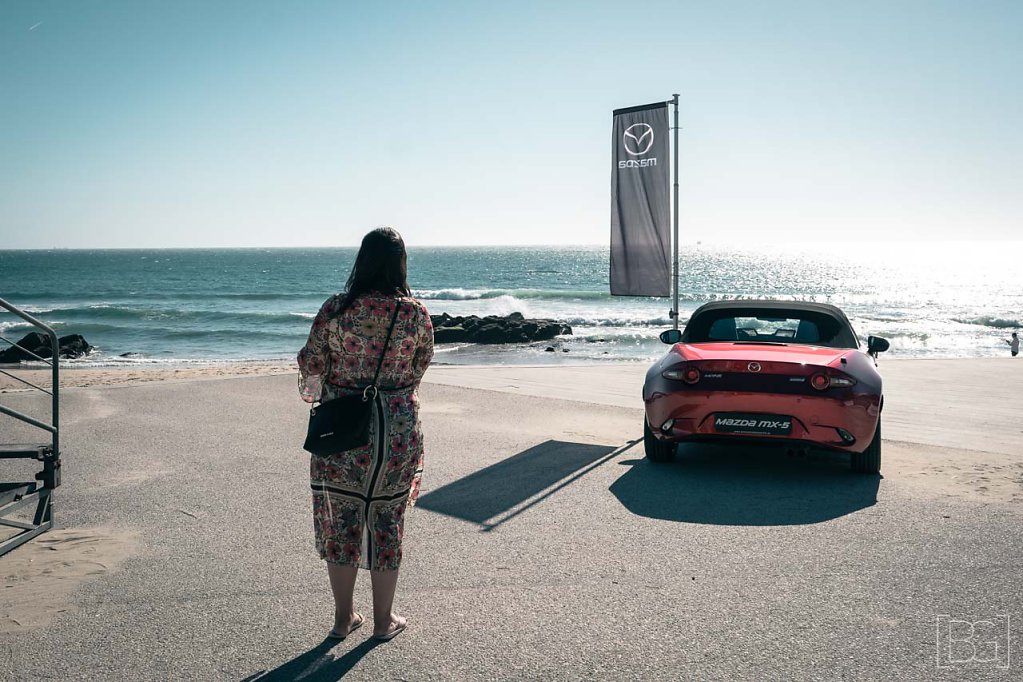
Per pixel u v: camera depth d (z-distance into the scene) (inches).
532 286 3486.7
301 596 142.9
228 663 116.3
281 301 2564.0
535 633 126.6
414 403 124.8
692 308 2059.5
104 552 168.1
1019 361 636.1
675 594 142.5
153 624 130.5
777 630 126.9
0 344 1259.8
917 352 1187.3
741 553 164.9
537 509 199.8
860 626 128.2
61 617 133.2
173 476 238.2
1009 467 247.6
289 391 423.2
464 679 111.3
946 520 188.1
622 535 177.9
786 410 219.0
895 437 305.6
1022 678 110.4
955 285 3892.7
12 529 185.0
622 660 116.8
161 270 5561.0
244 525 187.8
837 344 246.2
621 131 345.4
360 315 118.5
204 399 396.2
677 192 330.6
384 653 119.7
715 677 111.2
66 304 2391.7
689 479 231.5
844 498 209.0
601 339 1270.9
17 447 182.4
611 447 280.5
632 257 346.0
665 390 232.4
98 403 384.2
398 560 124.5
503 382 471.8
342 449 115.9
